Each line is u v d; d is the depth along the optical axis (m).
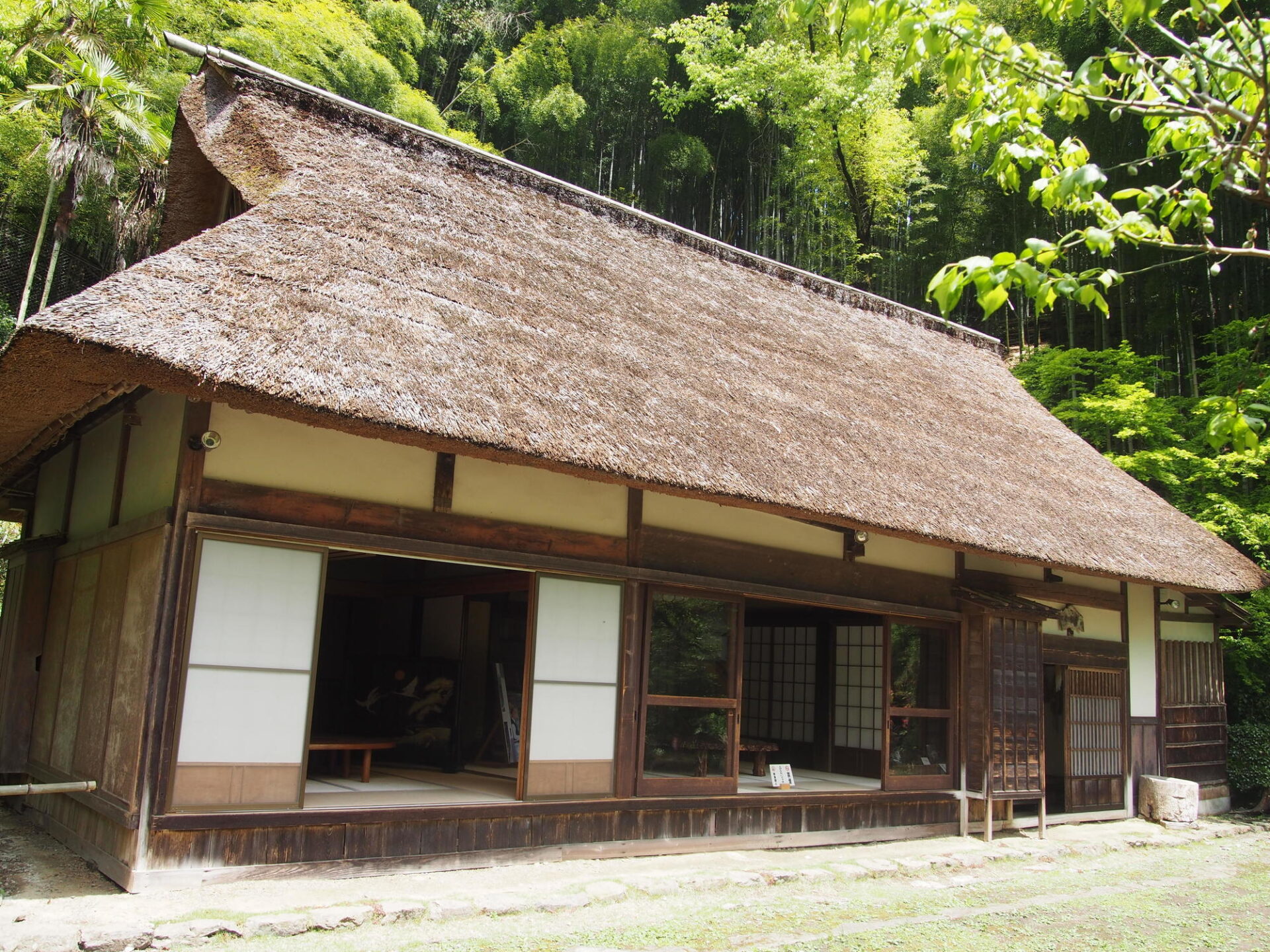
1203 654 9.55
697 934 3.93
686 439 4.80
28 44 11.65
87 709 4.58
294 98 6.11
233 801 3.90
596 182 18.66
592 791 4.99
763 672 8.41
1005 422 8.62
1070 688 7.92
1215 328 12.55
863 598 6.41
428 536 4.55
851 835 6.14
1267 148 2.62
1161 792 8.09
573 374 4.79
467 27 19.97
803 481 5.10
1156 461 10.73
